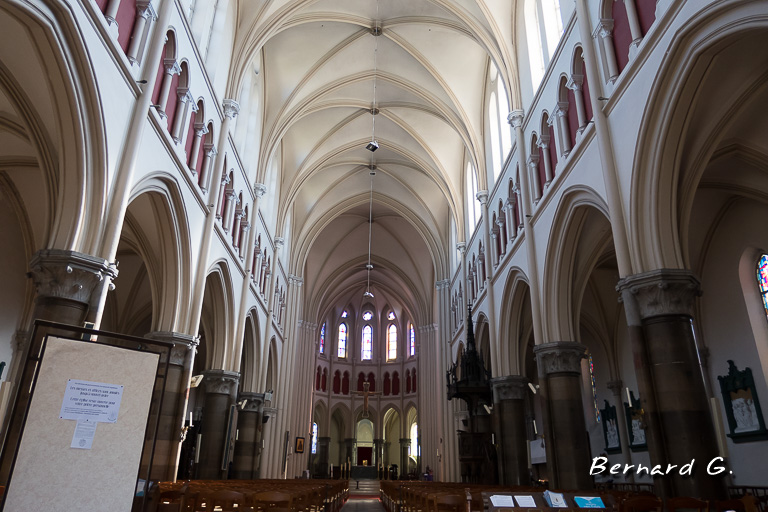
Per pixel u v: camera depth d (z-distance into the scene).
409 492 10.70
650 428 8.35
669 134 8.88
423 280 38.88
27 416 3.61
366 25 19.84
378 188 32.19
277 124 21.59
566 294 13.77
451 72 21.34
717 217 14.80
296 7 17.45
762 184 12.02
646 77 9.07
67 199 8.20
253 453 22.06
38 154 9.18
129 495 3.82
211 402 16.88
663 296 8.67
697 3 7.86
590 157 11.28
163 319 12.73
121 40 9.34
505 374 17.77
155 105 10.97
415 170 29.52
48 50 7.62
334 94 23.50
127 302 21.14
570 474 12.49
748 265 14.07
